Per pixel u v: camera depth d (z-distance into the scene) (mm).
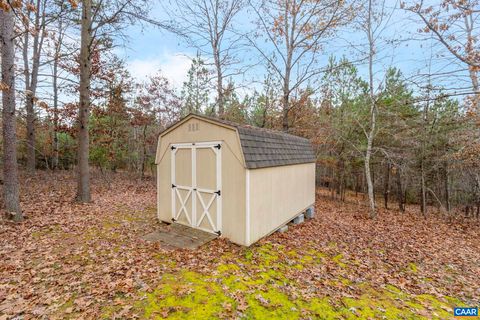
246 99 15219
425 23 6055
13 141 5996
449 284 4398
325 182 18359
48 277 3670
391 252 5824
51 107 10344
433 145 11227
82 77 8062
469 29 6266
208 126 5535
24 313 2881
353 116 10562
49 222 6109
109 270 3910
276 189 6164
